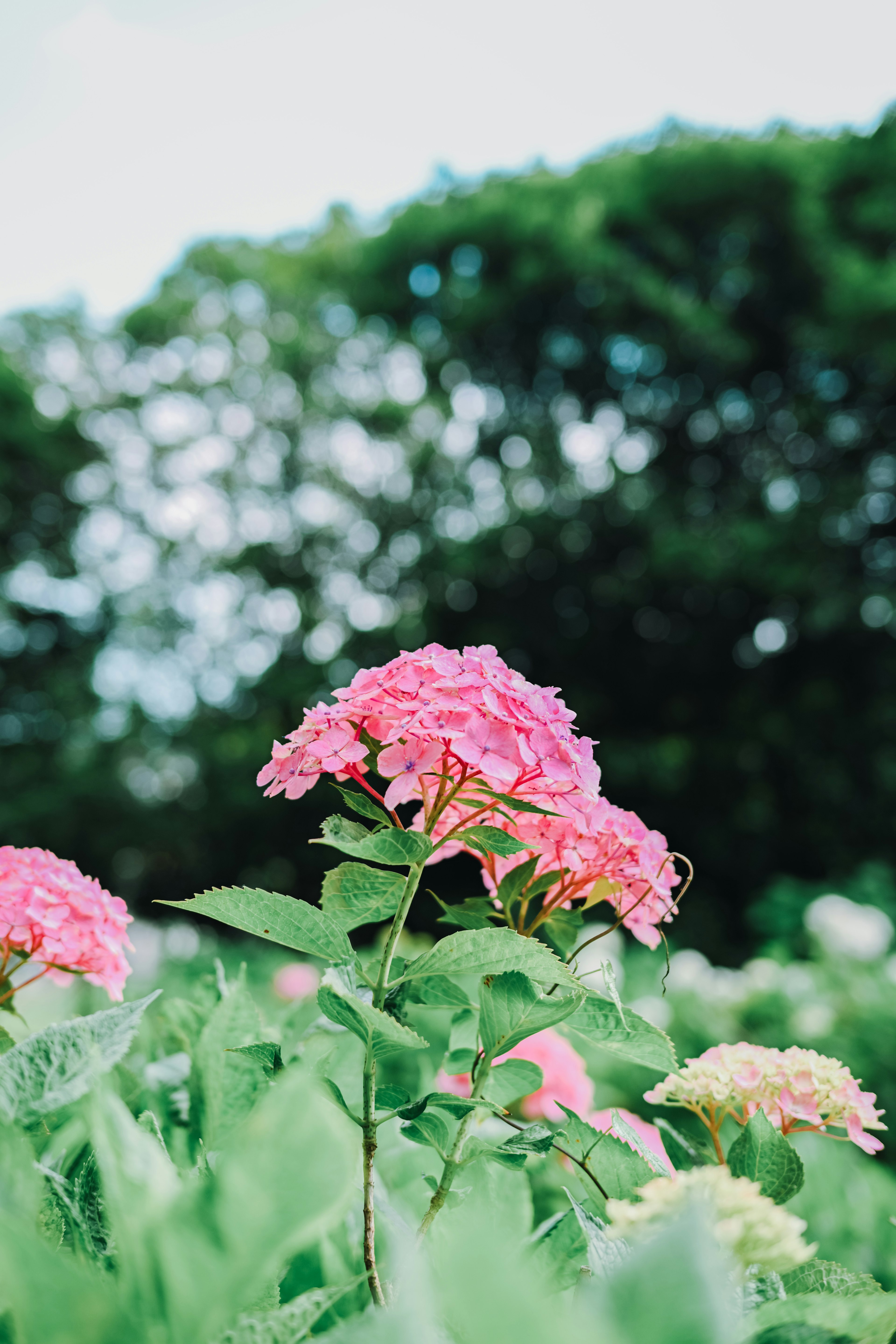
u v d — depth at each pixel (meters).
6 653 16.36
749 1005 4.98
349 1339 0.55
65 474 16.42
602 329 12.76
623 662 12.71
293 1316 0.70
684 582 11.59
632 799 11.78
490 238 13.06
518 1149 1.02
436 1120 1.01
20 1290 0.55
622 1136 1.08
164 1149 1.00
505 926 1.30
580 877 1.28
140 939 7.25
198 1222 0.54
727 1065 1.23
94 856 14.28
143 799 14.68
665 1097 1.27
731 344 11.95
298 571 15.38
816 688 11.88
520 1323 0.45
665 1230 0.58
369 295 14.10
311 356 15.25
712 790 11.84
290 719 14.16
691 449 13.30
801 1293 0.97
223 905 0.98
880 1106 3.89
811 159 11.85
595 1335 0.46
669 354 12.54
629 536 12.56
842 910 6.06
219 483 16.31
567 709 1.13
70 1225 0.83
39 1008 2.45
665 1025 4.55
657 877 1.24
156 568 16.72
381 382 15.19
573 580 12.56
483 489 13.95
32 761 15.59
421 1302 0.55
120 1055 0.96
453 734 0.98
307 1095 0.54
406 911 1.02
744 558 11.02
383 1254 1.19
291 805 13.38
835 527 11.37
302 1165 0.52
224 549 16.27
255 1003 1.47
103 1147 0.63
